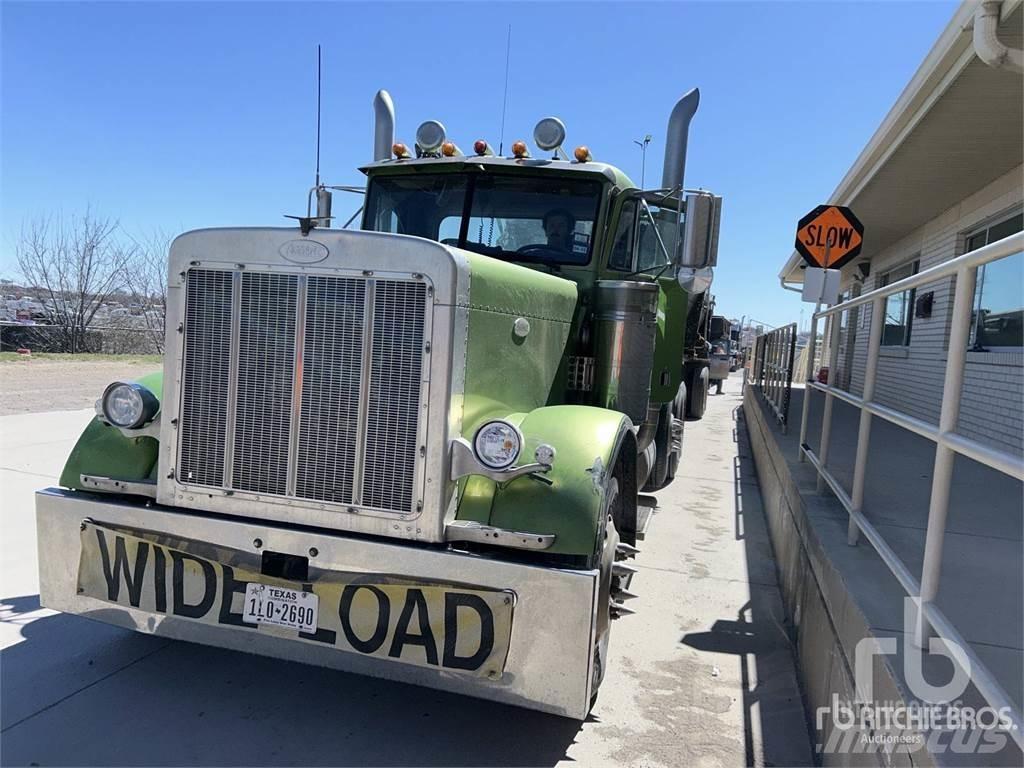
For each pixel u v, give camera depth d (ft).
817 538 12.80
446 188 15.76
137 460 10.62
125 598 10.05
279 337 9.50
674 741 10.32
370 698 11.09
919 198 32.81
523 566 8.65
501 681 8.77
